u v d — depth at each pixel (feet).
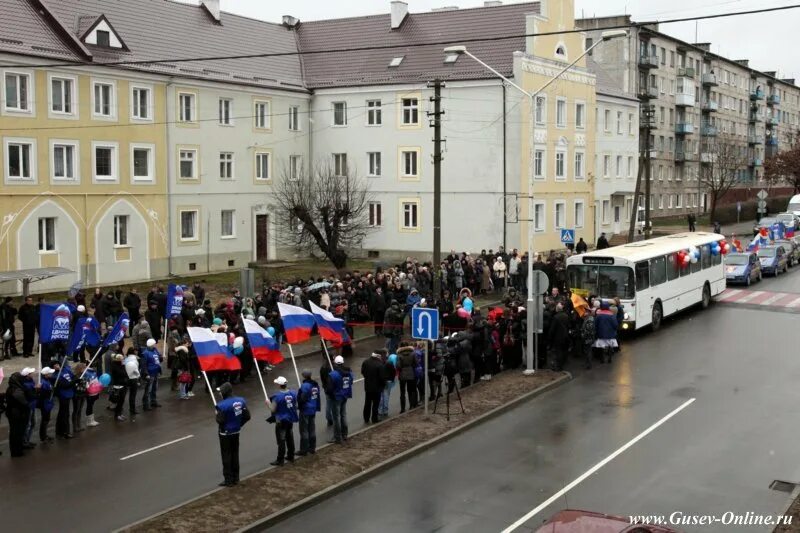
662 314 97.25
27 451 53.93
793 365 76.23
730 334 92.79
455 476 48.14
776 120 364.79
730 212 252.01
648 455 51.16
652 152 250.98
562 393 67.97
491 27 164.66
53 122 120.98
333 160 171.83
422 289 100.32
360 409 64.49
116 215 131.85
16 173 117.29
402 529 40.34
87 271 127.24
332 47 178.70
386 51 171.32
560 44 165.07
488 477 47.80
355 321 92.32
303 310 64.23
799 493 44.37
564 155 169.99
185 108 144.25
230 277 142.00
